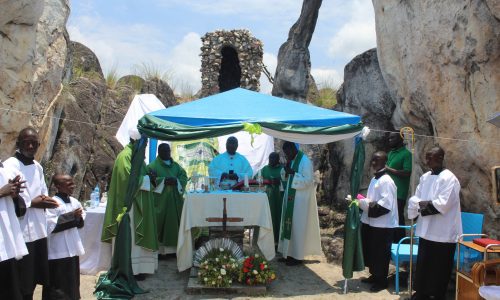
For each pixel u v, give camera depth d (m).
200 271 6.20
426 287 5.46
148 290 6.18
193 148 10.34
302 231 7.27
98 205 7.51
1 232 4.27
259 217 6.72
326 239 8.25
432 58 6.68
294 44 11.69
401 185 7.02
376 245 6.20
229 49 17.47
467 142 6.19
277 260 7.74
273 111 6.65
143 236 6.54
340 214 10.12
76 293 5.29
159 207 7.56
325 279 6.78
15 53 6.79
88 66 12.61
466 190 6.38
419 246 5.56
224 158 8.01
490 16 5.64
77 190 9.95
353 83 10.33
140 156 6.17
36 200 4.71
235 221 6.64
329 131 6.38
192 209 6.63
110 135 11.21
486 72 5.80
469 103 6.14
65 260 5.14
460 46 6.13
